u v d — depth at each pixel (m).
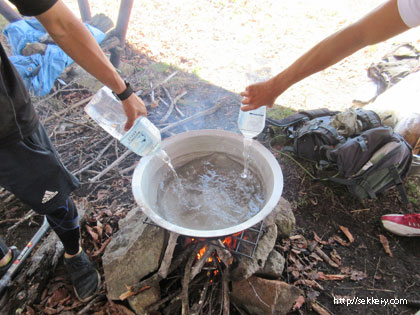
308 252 2.18
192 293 1.83
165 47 4.56
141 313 1.71
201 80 3.92
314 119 2.86
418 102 2.74
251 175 1.92
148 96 3.61
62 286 1.94
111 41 3.61
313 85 3.82
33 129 1.33
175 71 4.02
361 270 2.11
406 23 1.09
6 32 3.68
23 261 2.01
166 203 1.83
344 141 2.53
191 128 3.17
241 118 1.80
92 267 1.93
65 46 1.30
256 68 4.01
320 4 5.53
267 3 5.66
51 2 1.14
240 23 5.15
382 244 2.26
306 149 2.71
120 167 2.79
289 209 2.19
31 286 1.87
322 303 1.94
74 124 3.24
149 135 1.63
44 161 1.40
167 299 1.76
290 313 1.87
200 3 5.71
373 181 2.39
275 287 1.75
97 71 1.40
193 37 4.80
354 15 5.15
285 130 3.05
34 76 3.34
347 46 1.26
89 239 2.18
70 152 2.92
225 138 1.91
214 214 1.77
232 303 1.85
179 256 1.78
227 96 3.62
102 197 2.51
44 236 2.21
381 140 2.35
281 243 2.17
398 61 3.51
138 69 4.05
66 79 3.79
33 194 1.44
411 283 2.04
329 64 1.36
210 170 2.03
